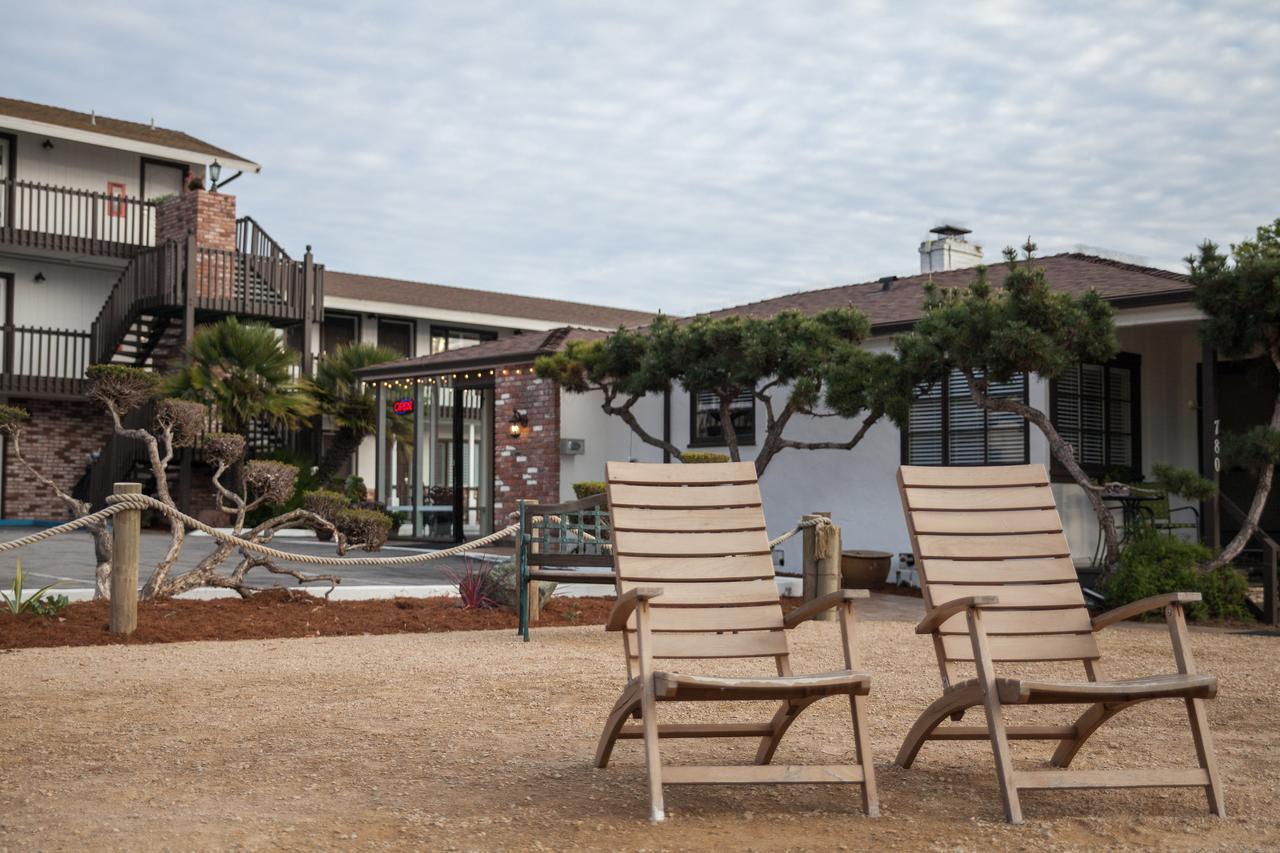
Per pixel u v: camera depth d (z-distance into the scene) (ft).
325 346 86.07
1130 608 14.48
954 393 44.93
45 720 17.66
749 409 52.65
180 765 14.78
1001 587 15.21
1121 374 44.98
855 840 11.78
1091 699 13.14
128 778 14.07
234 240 74.49
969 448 44.39
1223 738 17.30
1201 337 34.32
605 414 59.57
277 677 21.84
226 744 16.06
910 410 41.83
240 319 73.92
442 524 63.77
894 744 16.72
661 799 12.53
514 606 33.22
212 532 29.07
